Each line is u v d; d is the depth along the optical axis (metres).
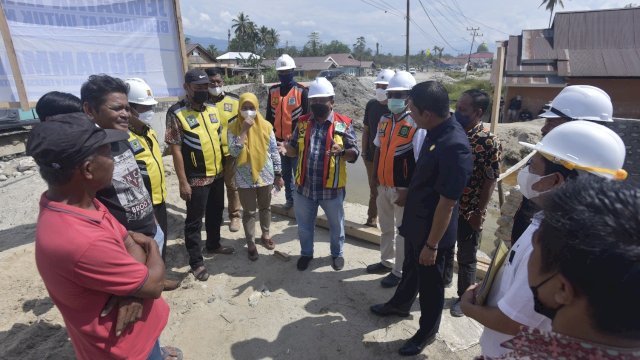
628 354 0.82
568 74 19.06
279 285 3.72
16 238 4.63
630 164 3.87
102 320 1.56
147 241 1.84
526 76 19.88
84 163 1.42
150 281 1.62
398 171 3.43
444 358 2.82
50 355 2.70
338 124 3.62
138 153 2.89
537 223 1.38
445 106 2.35
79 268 1.41
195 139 3.54
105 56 4.44
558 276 0.85
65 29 4.09
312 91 3.49
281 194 6.41
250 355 2.87
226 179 4.65
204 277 3.75
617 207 0.78
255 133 3.82
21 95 3.88
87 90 2.32
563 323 0.89
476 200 3.10
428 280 2.66
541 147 1.68
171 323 3.17
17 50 3.81
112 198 2.39
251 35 74.00
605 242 0.74
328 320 3.22
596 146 1.53
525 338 0.96
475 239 3.21
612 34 20.69
